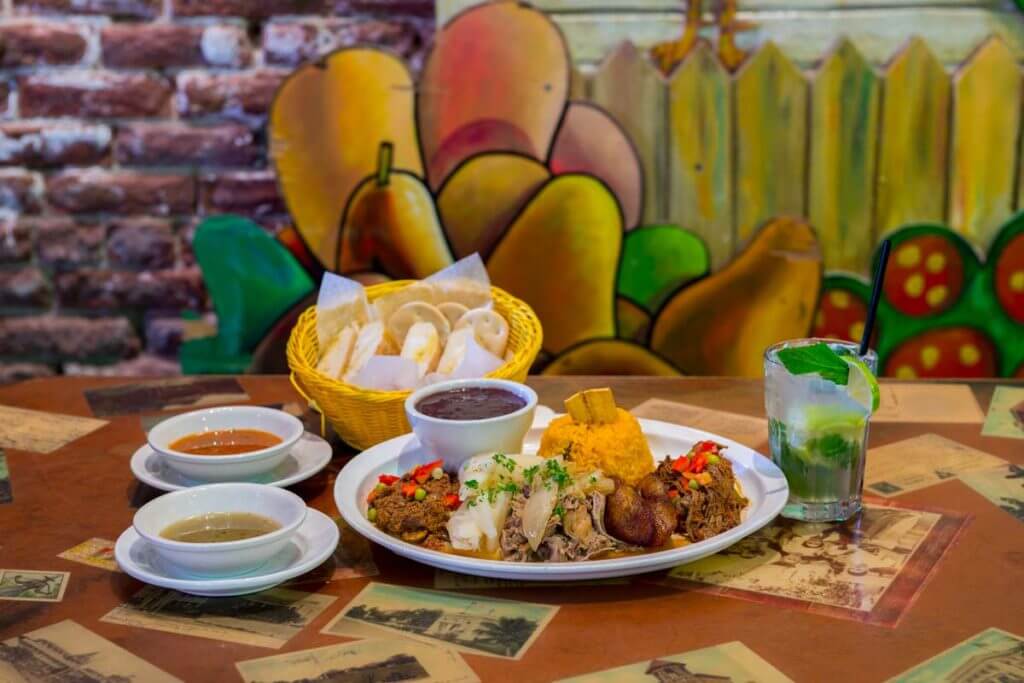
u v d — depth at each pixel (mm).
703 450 1147
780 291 2471
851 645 874
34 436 1415
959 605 939
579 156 2420
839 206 2426
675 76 2373
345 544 1087
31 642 892
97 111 2426
